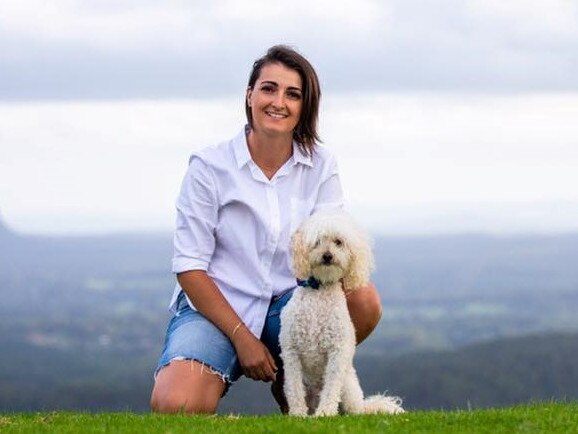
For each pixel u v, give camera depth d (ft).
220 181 39.14
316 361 37.65
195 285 38.45
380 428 32.60
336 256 37.01
